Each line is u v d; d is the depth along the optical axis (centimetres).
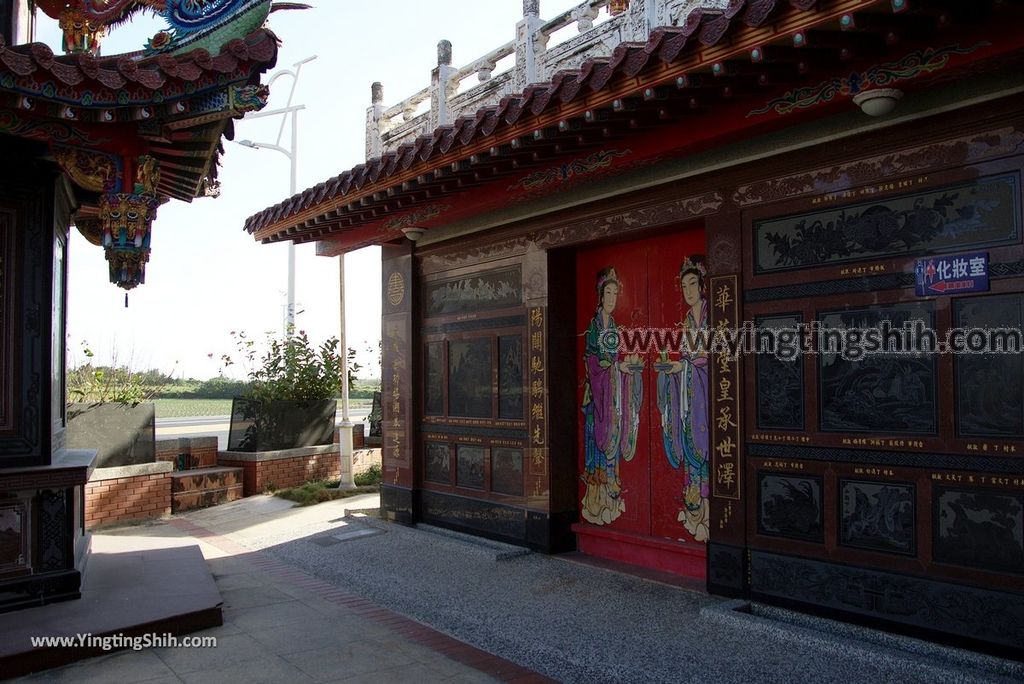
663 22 557
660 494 621
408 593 592
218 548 802
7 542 500
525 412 704
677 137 497
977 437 403
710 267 537
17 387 508
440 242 816
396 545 752
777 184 498
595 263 685
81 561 577
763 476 502
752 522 507
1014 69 378
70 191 585
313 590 622
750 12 359
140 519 957
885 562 438
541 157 564
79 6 552
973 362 406
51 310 525
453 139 551
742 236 518
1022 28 346
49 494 518
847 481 457
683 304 607
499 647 477
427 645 484
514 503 713
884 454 441
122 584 568
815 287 477
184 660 448
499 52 718
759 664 416
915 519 426
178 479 1012
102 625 465
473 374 770
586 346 692
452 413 796
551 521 675
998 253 398
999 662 382
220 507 1030
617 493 657
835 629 452
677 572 597
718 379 530
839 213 466
